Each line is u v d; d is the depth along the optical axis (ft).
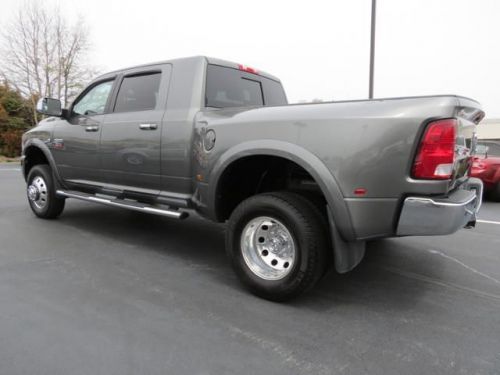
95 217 18.24
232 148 9.87
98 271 11.25
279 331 8.08
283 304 9.37
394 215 8.00
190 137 11.30
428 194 7.73
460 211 7.64
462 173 9.50
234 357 7.10
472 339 7.92
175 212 11.79
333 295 10.02
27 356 6.95
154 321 8.34
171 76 12.25
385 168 7.93
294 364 6.93
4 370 6.55
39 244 13.70
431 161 7.61
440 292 10.37
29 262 11.82
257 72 14.56
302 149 8.72
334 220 8.48
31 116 89.81
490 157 27.68
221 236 15.56
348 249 8.87
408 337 7.96
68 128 15.42
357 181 8.18
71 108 15.79
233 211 10.22
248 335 7.88
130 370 6.63
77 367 6.67
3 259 12.04
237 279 10.92
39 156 18.31
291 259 9.15
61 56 91.81
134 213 19.35
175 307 9.05
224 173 10.25
